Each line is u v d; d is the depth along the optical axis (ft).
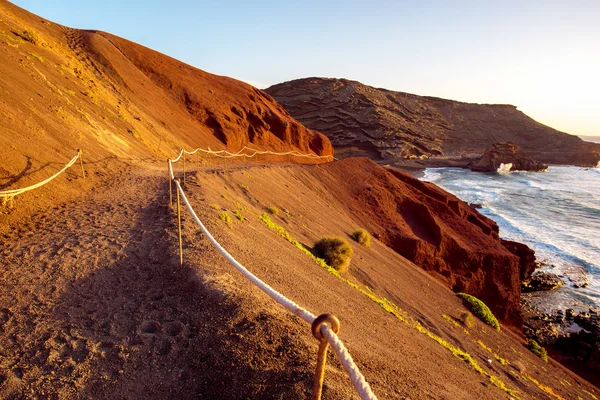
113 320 17.22
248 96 183.21
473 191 253.65
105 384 13.52
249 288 20.45
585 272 124.98
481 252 98.22
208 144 123.24
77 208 34.09
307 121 473.26
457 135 584.81
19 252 24.25
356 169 111.45
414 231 97.19
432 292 67.72
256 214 48.32
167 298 18.99
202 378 13.75
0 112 40.01
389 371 18.26
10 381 13.47
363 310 33.42
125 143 65.77
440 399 17.99
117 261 23.31
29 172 35.29
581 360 82.07
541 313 101.14
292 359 14.05
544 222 182.70
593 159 542.16
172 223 30.04
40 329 16.47
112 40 136.67
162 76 139.64
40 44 78.23
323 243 49.90
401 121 499.10
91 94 73.67
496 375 41.68
